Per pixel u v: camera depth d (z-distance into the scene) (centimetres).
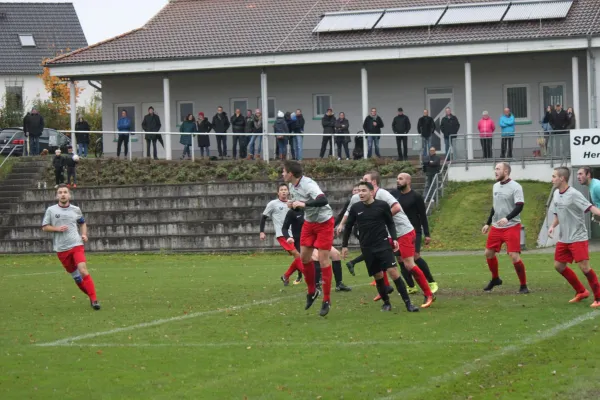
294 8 5756
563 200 1862
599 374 1258
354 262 2483
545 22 4881
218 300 2167
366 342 1517
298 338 1575
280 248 3947
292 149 4766
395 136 4616
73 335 1666
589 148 4006
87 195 4488
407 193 2025
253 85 5678
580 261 1847
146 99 5838
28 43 9925
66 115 8450
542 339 1496
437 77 5366
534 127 5206
